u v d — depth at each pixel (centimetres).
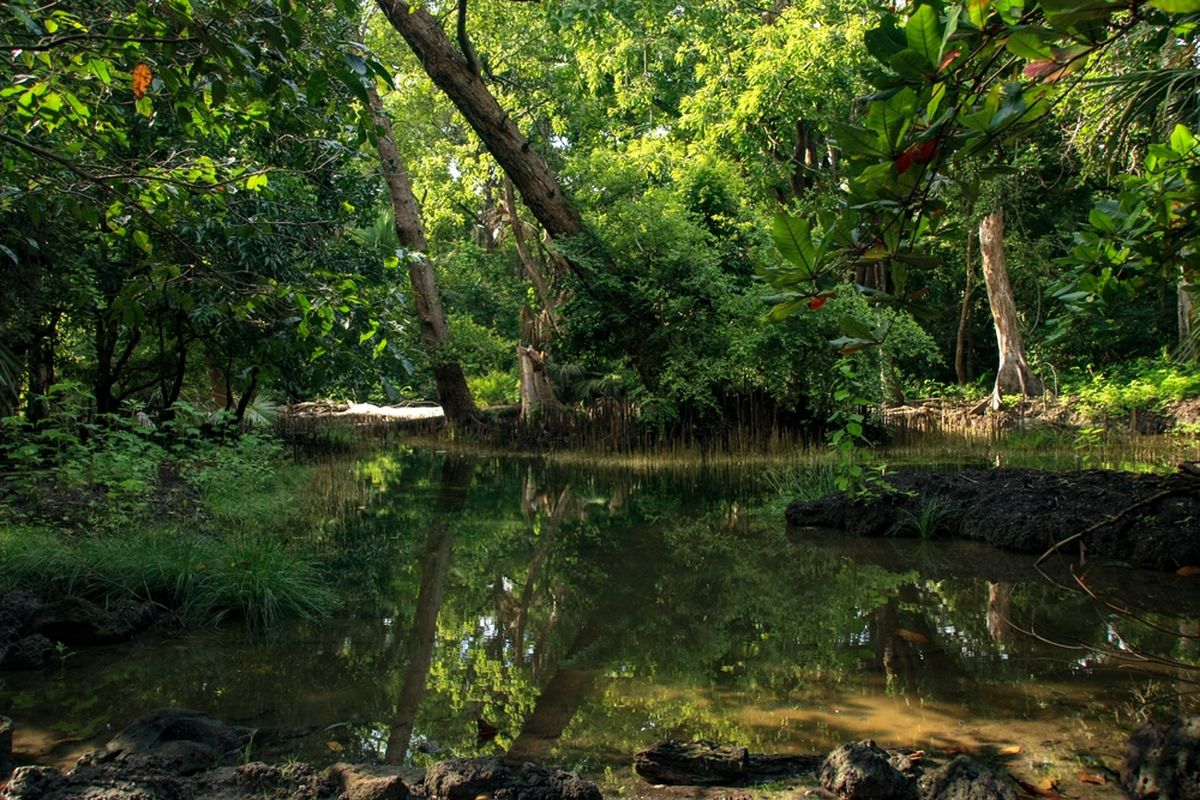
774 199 2030
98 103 397
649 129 2039
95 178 374
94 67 354
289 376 1052
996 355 2614
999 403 1786
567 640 485
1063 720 349
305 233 870
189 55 342
